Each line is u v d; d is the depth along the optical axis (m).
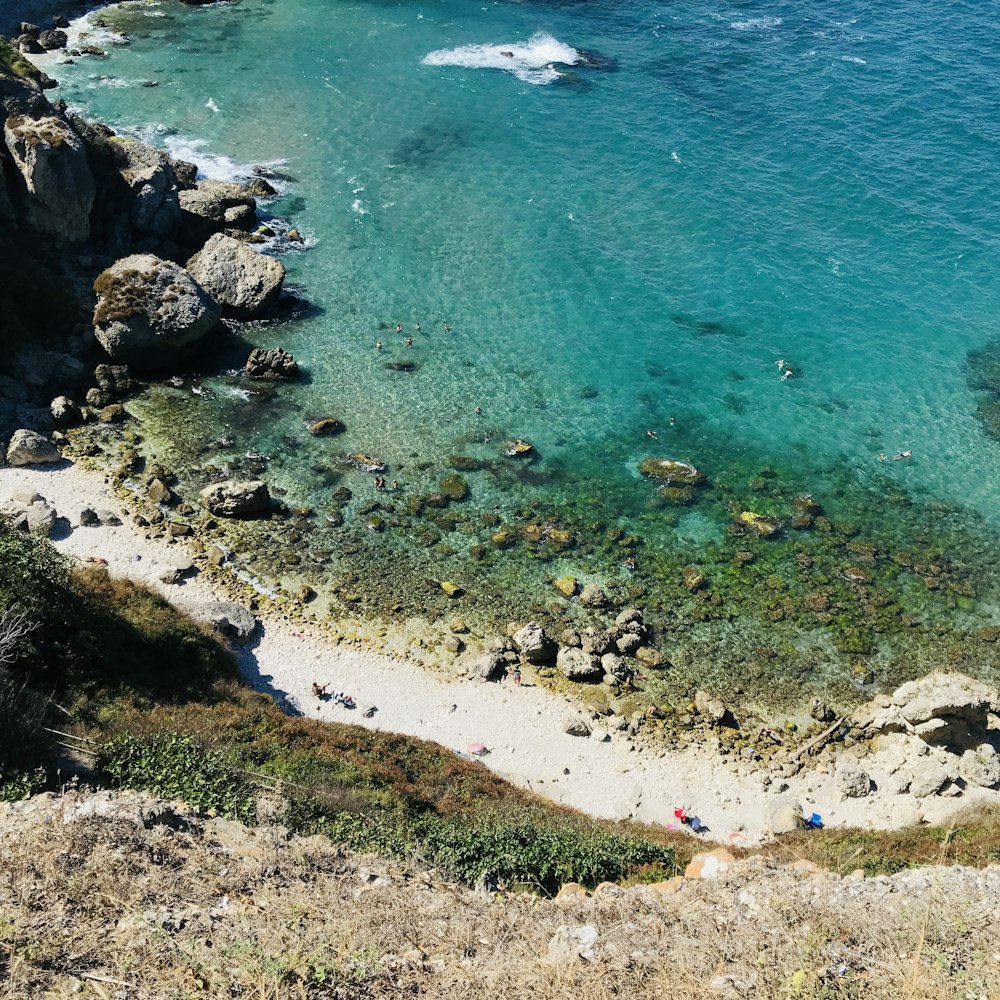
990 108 94.31
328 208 80.12
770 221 80.44
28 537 41.16
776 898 23.61
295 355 65.44
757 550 54.84
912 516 57.47
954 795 42.66
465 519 55.28
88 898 21.44
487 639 49.28
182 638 43.22
